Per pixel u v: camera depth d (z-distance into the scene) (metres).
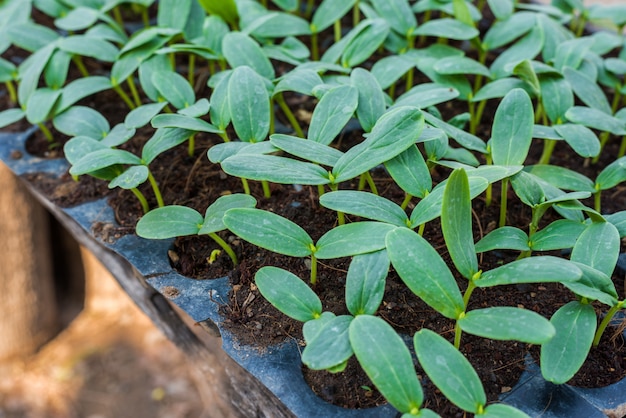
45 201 0.52
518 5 0.62
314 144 0.42
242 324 0.42
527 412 0.37
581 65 0.54
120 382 0.80
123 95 0.56
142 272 0.45
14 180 0.62
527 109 0.43
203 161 0.53
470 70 0.51
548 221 0.47
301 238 0.39
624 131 0.47
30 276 0.73
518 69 0.49
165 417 0.76
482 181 0.39
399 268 0.36
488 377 0.39
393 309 0.42
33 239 0.69
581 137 0.46
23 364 0.80
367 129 0.45
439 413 0.37
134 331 0.85
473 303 0.42
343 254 0.38
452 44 0.66
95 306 0.86
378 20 0.54
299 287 0.39
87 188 0.52
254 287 0.43
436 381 0.34
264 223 0.39
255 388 0.41
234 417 0.48
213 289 0.44
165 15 0.58
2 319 0.74
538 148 0.55
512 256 0.45
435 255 0.36
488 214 0.48
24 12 0.60
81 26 0.58
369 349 0.34
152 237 0.42
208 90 0.60
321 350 0.35
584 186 0.46
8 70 0.58
